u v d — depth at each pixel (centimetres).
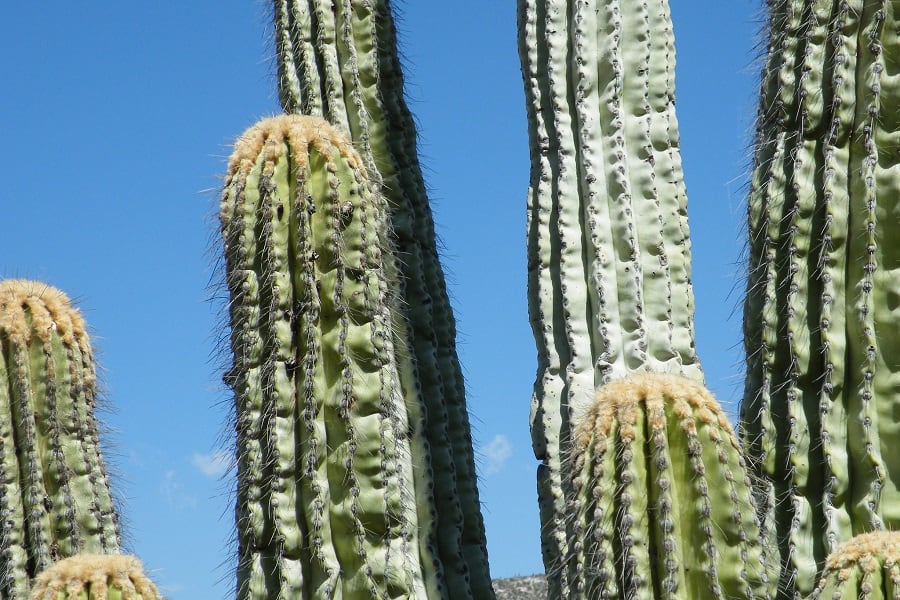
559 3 822
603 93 802
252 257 619
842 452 591
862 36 615
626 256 780
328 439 609
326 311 616
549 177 809
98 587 640
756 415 609
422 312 767
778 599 586
